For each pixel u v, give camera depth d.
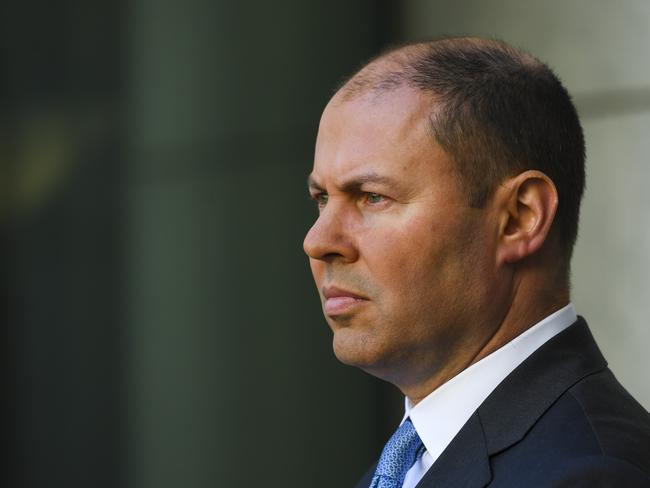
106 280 17.00
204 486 16.19
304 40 15.89
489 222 6.07
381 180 5.98
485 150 6.06
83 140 17.22
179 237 16.59
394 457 6.34
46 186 17.42
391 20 15.41
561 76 13.73
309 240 6.10
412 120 6.03
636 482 5.21
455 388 6.10
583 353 6.14
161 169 16.77
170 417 16.50
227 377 16.20
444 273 6.00
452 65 6.20
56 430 17.14
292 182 15.87
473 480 5.64
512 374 5.98
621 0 13.38
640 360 12.82
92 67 17.22
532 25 14.04
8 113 17.64
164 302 16.62
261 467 15.91
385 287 5.98
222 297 16.31
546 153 6.22
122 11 17.05
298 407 15.72
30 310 17.44
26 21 17.56
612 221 13.20
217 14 16.47
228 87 16.38
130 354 16.77
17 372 17.42
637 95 13.17
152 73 16.84
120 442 16.75
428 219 5.96
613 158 13.27
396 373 6.25
